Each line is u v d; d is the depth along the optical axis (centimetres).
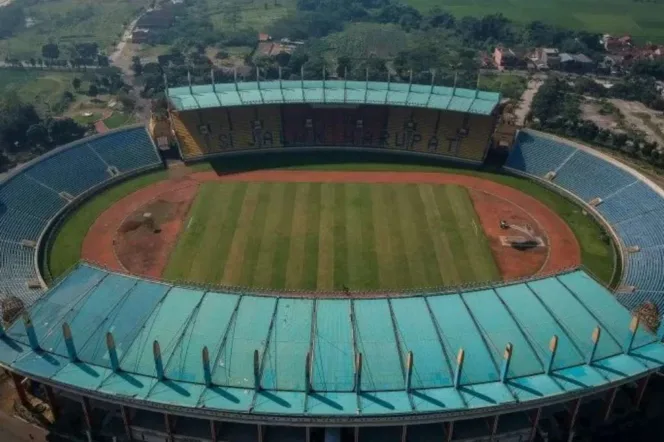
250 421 5600
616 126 14850
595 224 10419
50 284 8638
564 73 19262
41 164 11000
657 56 19750
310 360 5816
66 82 17638
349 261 9219
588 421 6412
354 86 12838
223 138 12588
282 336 6175
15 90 16850
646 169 12406
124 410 5994
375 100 12306
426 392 5706
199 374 5838
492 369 5931
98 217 10388
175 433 6075
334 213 10488
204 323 6325
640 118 15512
